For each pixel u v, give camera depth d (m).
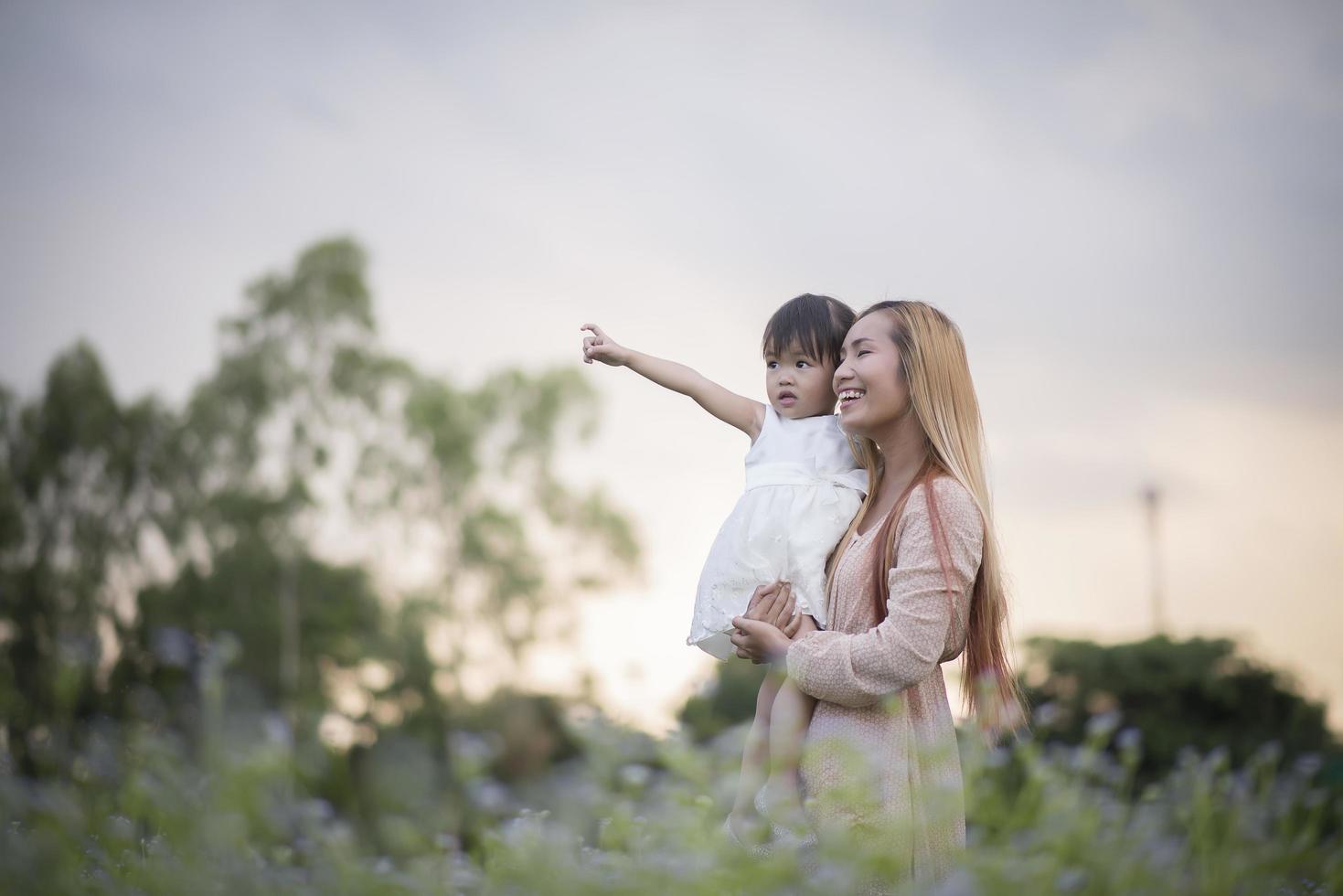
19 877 1.93
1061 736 16.08
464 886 2.10
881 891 2.21
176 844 2.04
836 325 3.19
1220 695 15.75
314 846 2.17
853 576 2.66
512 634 23.94
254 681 21.95
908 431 2.77
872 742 2.47
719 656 2.98
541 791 2.12
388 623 23.66
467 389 25.34
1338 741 15.87
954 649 2.60
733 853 1.93
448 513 24.42
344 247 24.88
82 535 23.75
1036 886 2.05
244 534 23.33
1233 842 2.53
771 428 3.12
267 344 24.33
